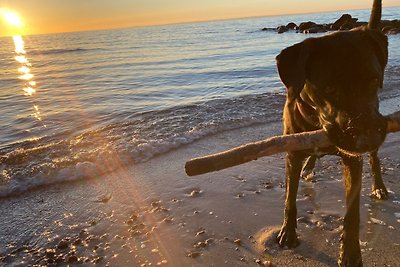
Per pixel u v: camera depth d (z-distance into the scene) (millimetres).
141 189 5293
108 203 4977
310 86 3059
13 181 5590
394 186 4965
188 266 3639
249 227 4219
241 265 3613
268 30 63969
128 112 9797
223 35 57500
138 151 6523
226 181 5379
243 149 2869
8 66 27906
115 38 73875
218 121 8039
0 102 12117
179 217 4496
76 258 3852
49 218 4680
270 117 8367
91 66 24375
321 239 3924
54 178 5703
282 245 3832
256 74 15992
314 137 2914
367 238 3875
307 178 5336
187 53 29734
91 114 9820
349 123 2709
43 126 8859
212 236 4090
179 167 5973
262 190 5086
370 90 2803
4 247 4125
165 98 11781
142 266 3686
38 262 3838
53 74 20688
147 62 24500
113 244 4062
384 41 3121
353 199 3428
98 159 6258
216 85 13703
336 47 2926
